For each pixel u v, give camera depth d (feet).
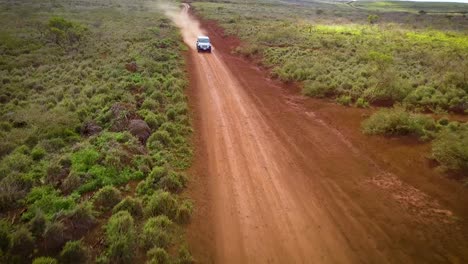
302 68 82.53
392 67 78.33
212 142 46.34
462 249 25.75
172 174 35.17
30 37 117.80
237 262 25.35
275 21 193.06
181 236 27.61
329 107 60.29
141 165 36.70
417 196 32.76
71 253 23.50
